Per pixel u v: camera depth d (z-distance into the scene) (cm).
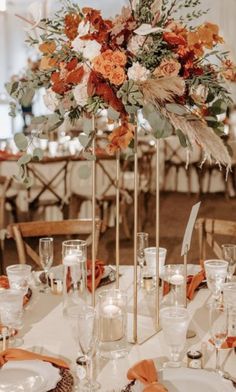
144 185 652
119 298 156
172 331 142
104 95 149
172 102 144
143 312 188
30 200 523
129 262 495
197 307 195
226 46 178
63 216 540
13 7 1078
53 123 157
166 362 148
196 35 157
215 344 142
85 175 159
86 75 150
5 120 825
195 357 145
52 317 185
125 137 162
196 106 162
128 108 149
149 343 162
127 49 152
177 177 790
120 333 154
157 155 165
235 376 140
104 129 670
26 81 159
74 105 157
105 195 562
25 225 284
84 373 137
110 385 137
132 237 569
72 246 205
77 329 136
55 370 137
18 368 138
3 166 510
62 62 155
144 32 147
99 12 151
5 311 156
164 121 144
